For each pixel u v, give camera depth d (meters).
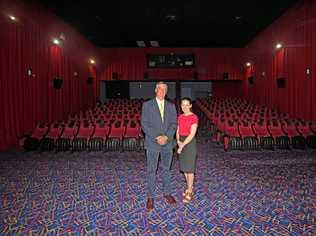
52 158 7.73
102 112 13.37
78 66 16.14
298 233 3.44
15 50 9.45
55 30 12.86
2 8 8.68
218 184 5.32
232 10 12.41
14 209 4.19
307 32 11.15
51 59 12.45
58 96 13.20
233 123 9.23
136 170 6.40
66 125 9.56
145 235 3.42
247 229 3.55
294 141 8.77
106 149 8.67
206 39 18.05
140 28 15.20
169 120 4.19
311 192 4.85
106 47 20.53
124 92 23.06
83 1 11.18
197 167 6.59
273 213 4.02
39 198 4.64
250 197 4.64
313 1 10.55
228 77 20.75
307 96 11.36
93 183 5.43
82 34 16.59
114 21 13.85
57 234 3.45
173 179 5.66
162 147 4.24
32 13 10.65
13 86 9.33
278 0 11.34
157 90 4.16
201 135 11.20
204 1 11.23
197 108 18.08
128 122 9.61
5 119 8.87
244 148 8.53
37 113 11.02
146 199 4.59
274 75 14.85
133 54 20.70
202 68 20.72
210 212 4.07
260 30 16.02
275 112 13.01
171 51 20.66
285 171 6.20
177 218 3.88
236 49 20.72
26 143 8.69
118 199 4.59
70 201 4.50
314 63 10.74
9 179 5.70
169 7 11.88
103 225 3.68
